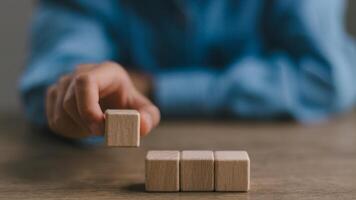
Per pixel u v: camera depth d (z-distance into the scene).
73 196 0.52
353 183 0.56
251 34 1.06
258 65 0.98
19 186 0.55
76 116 0.55
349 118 0.98
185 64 1.07
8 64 1.58
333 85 0.98
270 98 0.94
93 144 0.73
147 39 1.06
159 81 0.94
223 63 1.07
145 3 1.05
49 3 1.03
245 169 0.53
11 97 1.58
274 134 0.82
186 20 1.03
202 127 0.87
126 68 1.05
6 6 1.55
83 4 1.02
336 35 1.06
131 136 0.51
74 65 0.87
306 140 0.77
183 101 0.94
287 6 1.04
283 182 0.56
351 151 0.70
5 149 0.72
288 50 1.03
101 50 0.99
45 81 0.84
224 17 1.06
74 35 0.98
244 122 0.93
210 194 0.53
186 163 0.53
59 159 0.67
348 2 1.64
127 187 0.55
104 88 0.56
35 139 0.79
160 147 0.73
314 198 0.52
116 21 1.05
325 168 0.62
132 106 0.60
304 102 0.97
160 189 0.53
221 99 0.94
